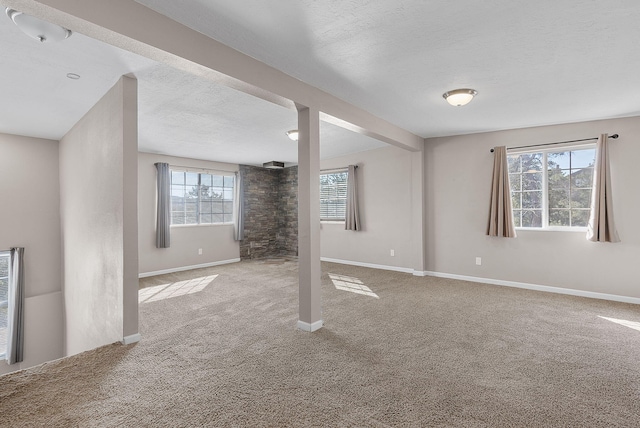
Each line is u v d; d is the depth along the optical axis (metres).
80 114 3.63
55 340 4.80
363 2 1.80
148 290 4.59
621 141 3.88
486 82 2.96
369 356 2.45
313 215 3.01
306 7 1.84
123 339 2.65
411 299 4.00
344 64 2.59
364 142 5.51
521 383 2.06
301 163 3.04
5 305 4.70
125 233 2.64
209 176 6.90
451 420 1.69
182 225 6.32
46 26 1.83
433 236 5.37
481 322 3.18
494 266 4.80
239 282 5.07
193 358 2.41
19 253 4.52
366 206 6.28
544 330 2.97
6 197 4.50
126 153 2.65
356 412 1.76
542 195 4.46
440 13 1.91
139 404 1.83
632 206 3.82
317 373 2.19
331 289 4.51
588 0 1.79
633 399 1.88
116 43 1.84
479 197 4.91
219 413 1.75
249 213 7.57
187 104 3.41
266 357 2.43
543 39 2.21
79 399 1.88
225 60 2.27
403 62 2.56
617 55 2.43
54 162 4.90
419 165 5.36
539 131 4.41
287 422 1.68
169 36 1.95
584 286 4.12
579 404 1.83
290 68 2.66
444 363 2.33
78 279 3.83
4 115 3.67
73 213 4.07
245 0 1.78
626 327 3.04
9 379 2.09
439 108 3.70
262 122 4.09
